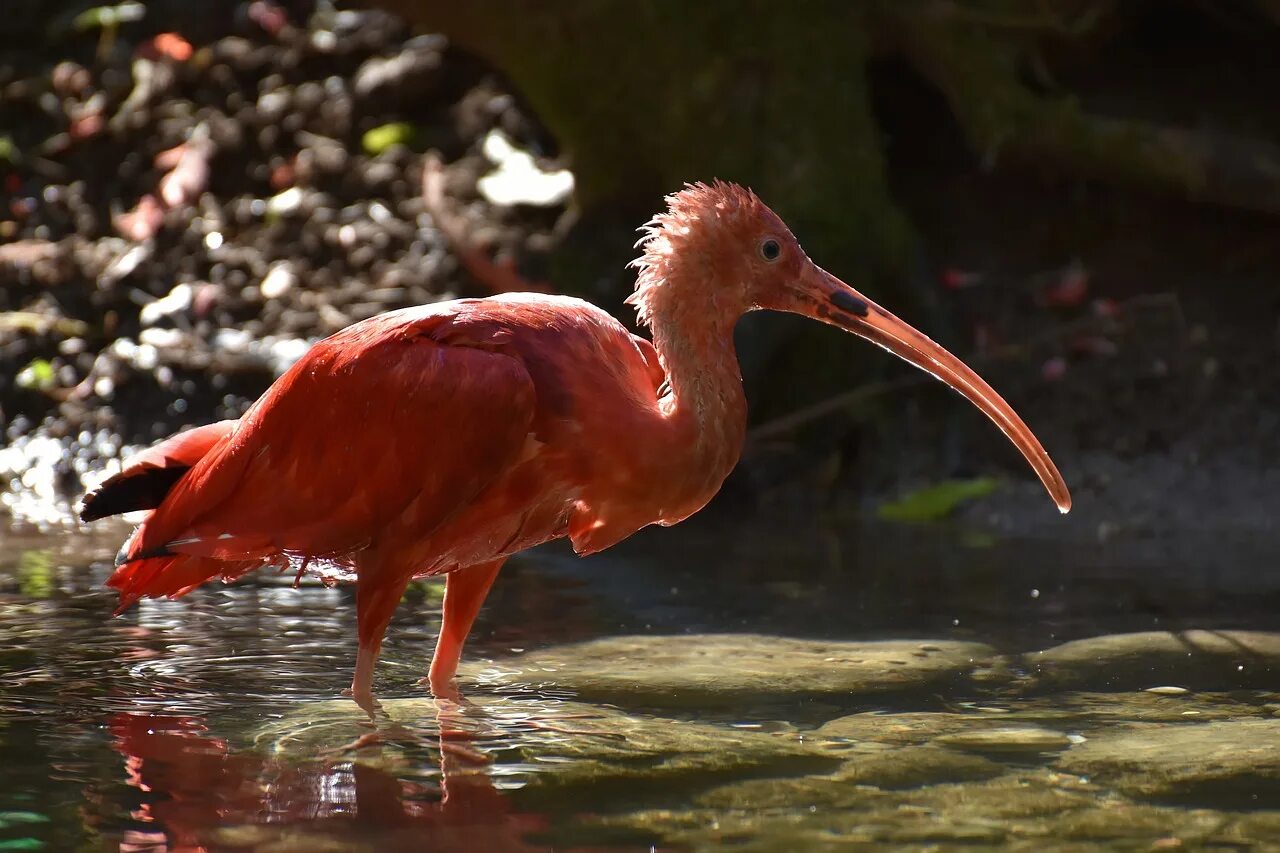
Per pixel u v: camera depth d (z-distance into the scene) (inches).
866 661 339.0
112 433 591.2
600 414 295.6
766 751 268.7
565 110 616.4
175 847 217.8
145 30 781.3
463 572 314.5
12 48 788.6
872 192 591.8
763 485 561.0
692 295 302.2
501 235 662.5
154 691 306.0
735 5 594.9
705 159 597.9
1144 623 369.1
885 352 581.3
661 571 440.1
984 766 259.1
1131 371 582.6
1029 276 618.8
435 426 291.4
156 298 659.4
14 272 667.4
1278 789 244.8
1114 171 595.2
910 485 556.7
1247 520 497.7
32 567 421.7
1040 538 484.1
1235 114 619.5
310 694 307.4
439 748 269.1
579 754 266.4
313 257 676.7
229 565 320.8
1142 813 232.8
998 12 601.9
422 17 608.7
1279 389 567.5
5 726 279.7
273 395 307.6
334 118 725.9
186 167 706.8
